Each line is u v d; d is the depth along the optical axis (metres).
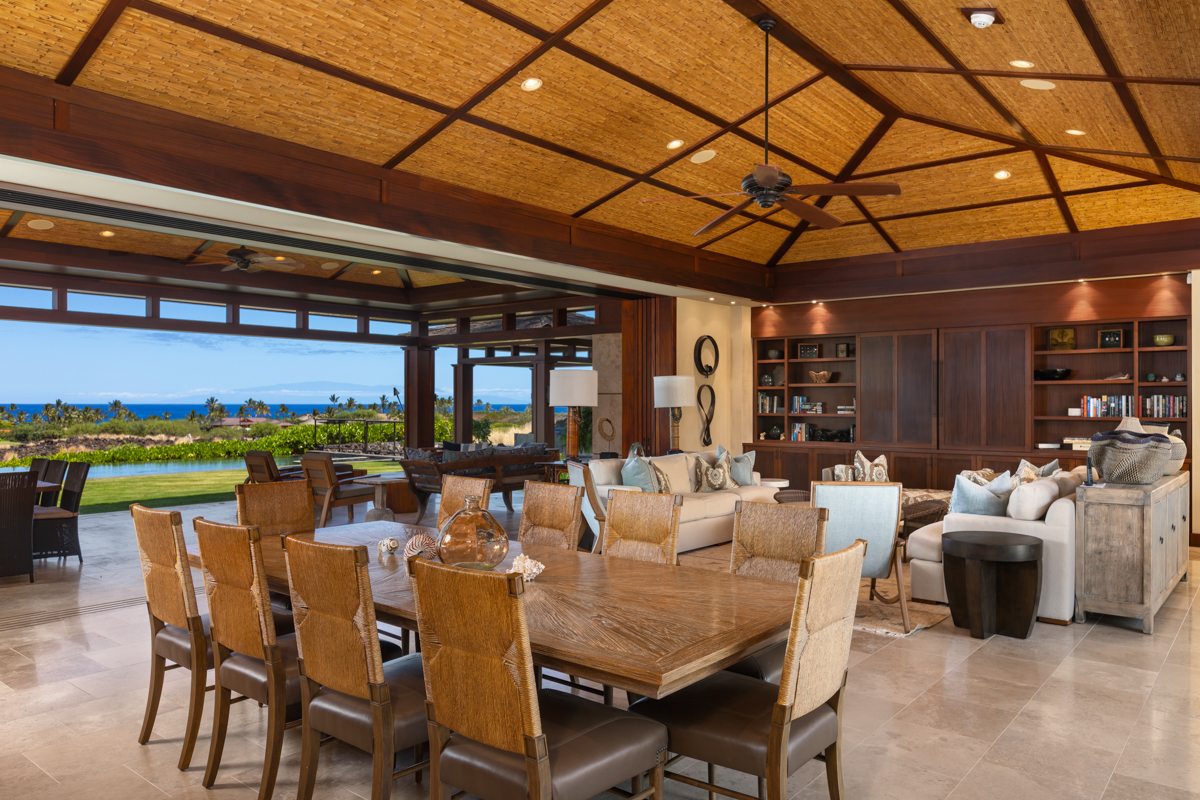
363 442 15.30
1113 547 4.47
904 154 6.71
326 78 4.44
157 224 5.37
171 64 4.07
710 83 5.23
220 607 2.58
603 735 1.99
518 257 6.68
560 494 3.65
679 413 9.05
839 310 9.50
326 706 2.28
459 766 1.92
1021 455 8.28
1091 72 4.03
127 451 12.17
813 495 4.57
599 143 5.84
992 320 8.48
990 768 2.75
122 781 2.66
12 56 3.81
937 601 5.00
